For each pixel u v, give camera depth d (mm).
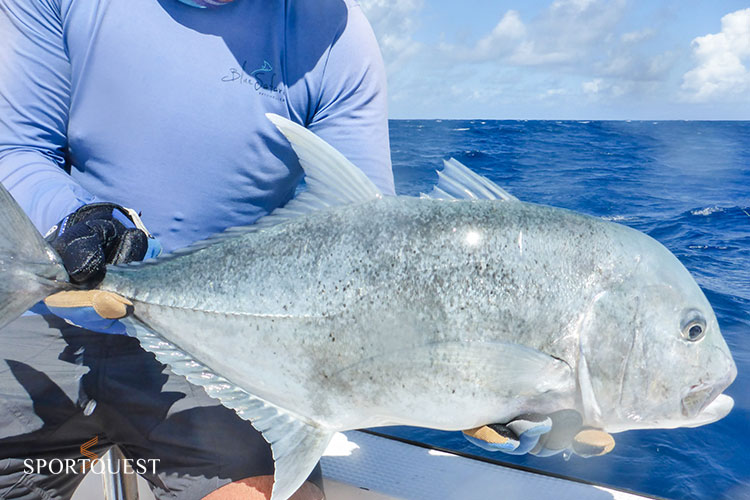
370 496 1921
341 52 1764
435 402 1292
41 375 1650
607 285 1307
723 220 9852
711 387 1354
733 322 5090
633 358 1317
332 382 1324
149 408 1632
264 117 1730
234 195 1779
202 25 1665
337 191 1369
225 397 1424
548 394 1312
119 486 1801
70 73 1715
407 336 1270
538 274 1281
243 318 1348
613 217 10312
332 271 1306
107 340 1690
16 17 1670
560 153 20609
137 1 1653
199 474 1593
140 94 1677
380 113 1850
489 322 1268
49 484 1703
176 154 1713
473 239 1279
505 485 1965
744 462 2969
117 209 1539
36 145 1731
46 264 1251
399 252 1283
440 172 1445
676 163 18609
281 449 1376
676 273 1355
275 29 1709
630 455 3059
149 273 1402
